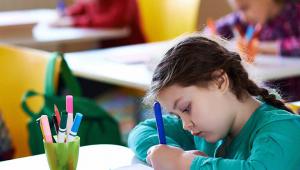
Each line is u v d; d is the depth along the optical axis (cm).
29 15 404
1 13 419
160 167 121
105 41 405
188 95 117
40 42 337
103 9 393
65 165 117
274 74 224
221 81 119
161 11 339
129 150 144
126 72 233
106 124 197
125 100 329
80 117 117
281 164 110
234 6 288
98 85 332
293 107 156
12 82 214
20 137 213
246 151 121
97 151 143
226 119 120
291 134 113
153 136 138
